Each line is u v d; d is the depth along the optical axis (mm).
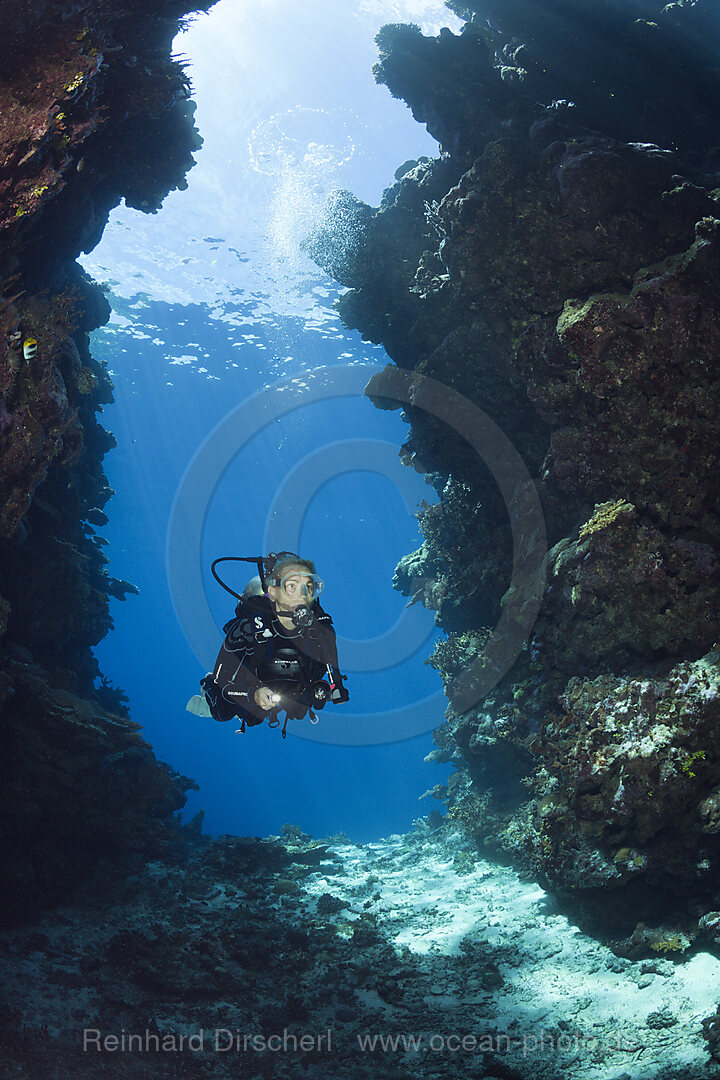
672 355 11836
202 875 17828
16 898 12992
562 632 13328
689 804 10750
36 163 10172
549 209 13500
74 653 20781
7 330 10695
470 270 14133
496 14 17297
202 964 12406
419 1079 8977
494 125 15344
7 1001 9797
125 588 23344
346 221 17594
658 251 12703
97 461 22031
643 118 16516
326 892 17781
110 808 15547
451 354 15492
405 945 14055
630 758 10906
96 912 13953
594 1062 8781
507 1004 10938
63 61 9773
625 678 12102
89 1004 10438
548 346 13297
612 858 11398
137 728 16875
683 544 11953
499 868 17578
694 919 10945
